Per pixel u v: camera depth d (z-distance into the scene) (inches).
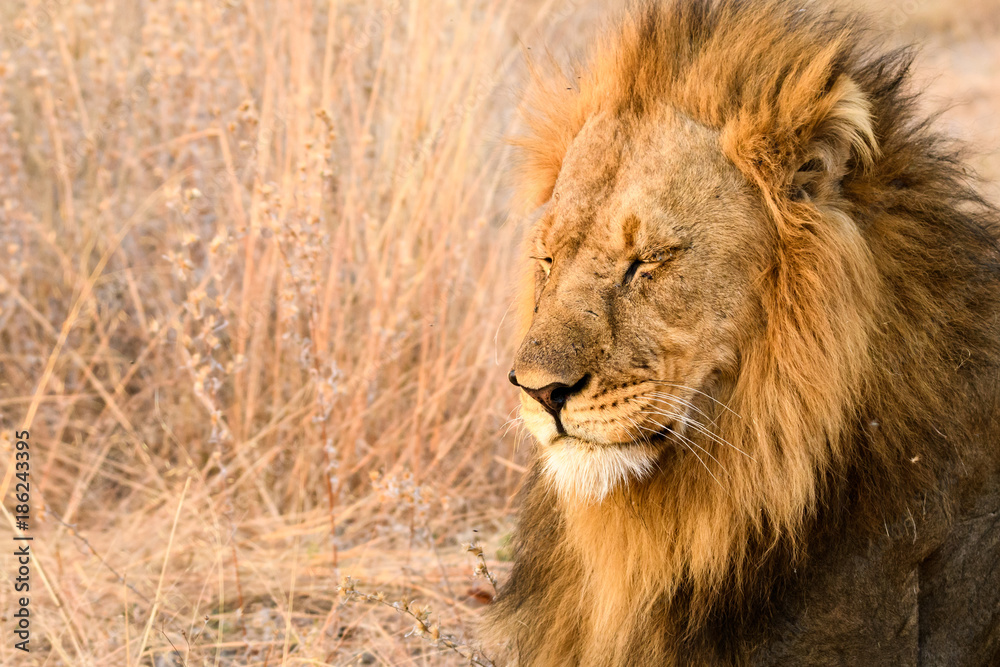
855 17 217.6
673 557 201.2
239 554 321.4
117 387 384.2
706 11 207.9
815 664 196.7
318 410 335.9
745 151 191.5
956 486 197.0
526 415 195.6
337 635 285.0
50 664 269.3
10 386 386.6
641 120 200.5
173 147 426.9
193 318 384.2
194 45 444.8
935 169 210.2
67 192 419.5
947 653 205.5
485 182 438.3
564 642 224.5
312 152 340.2
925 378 194.7
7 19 471.2
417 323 380.2
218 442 308.3
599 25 236.4
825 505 192.5
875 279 191.9
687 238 189.5
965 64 772.6
